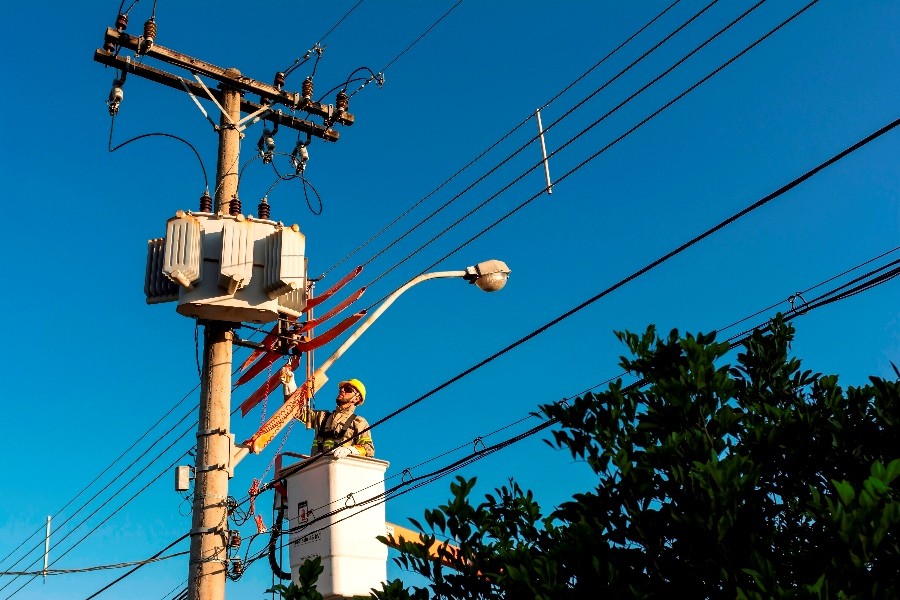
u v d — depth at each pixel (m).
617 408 7.14
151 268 11.85
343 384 13.34
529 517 7.45
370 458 12.81
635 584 6.21
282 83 14.01
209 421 11.65
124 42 12.96
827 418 7.04
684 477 6.31
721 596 6.08
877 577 5.48
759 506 6.32
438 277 12.24
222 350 11.99
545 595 6.29
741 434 6.93
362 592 12.02
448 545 7.64
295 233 11.90
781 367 7.77
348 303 12.47
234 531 11.43
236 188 12.84
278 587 7.36
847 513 5.48
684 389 6.94
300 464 12.79
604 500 6.79
